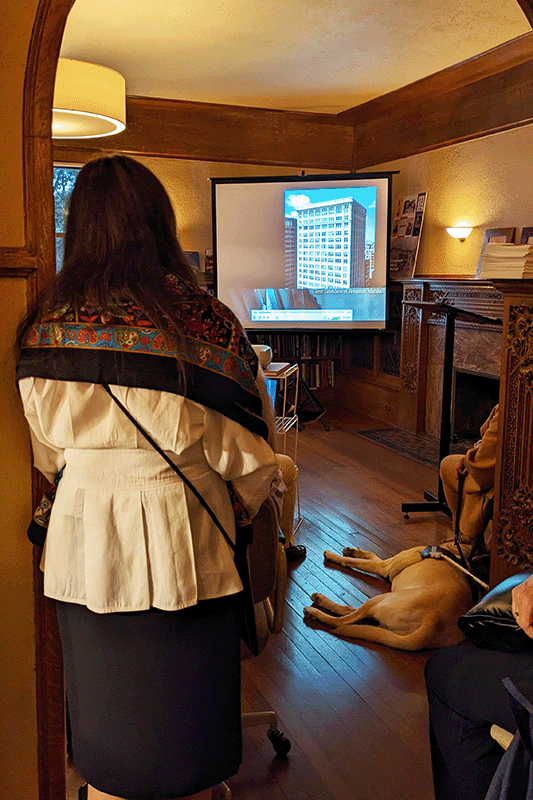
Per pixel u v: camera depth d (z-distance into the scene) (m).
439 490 4.18
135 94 6.35
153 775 1.31
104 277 1.24
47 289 1.29
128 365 1.20
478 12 4.33
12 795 1.58
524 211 5.11
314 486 4.79
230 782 1.94
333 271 6.88
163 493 1.27
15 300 1.44
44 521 1.41
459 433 6.07
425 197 6.24
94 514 1.27
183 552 1.27
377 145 6.91
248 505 1.39
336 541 3.80
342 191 6.75
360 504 4.41
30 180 1.41
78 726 1.37
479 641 1.69
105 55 5.16
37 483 1.49
